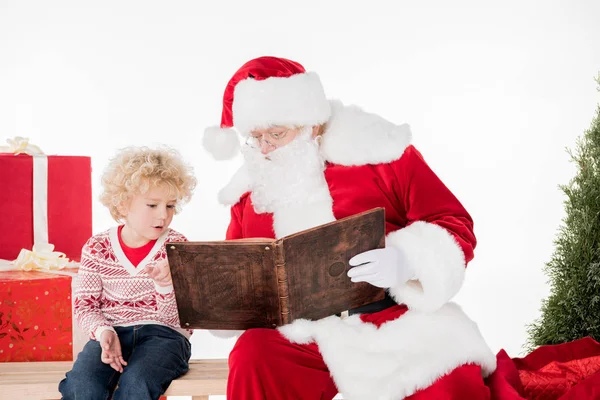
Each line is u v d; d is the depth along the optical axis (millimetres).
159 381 1809
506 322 3895
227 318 1733
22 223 2672
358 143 1861
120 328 2000
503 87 4176
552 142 4148
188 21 4191
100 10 4172
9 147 2789
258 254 1622
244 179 2072
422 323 1689
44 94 4172
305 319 1711
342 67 4203
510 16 4152
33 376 2021
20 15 4148
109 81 4188
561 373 1992
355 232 1657
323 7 4199
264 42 4195
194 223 4195
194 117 4215
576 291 2750
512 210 4168
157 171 1982
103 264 2021
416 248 1695
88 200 2818
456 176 4203
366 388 1603
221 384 1890
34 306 2268
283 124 1834
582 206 2805
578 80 4121
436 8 4191
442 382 1583
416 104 4215
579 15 4105
